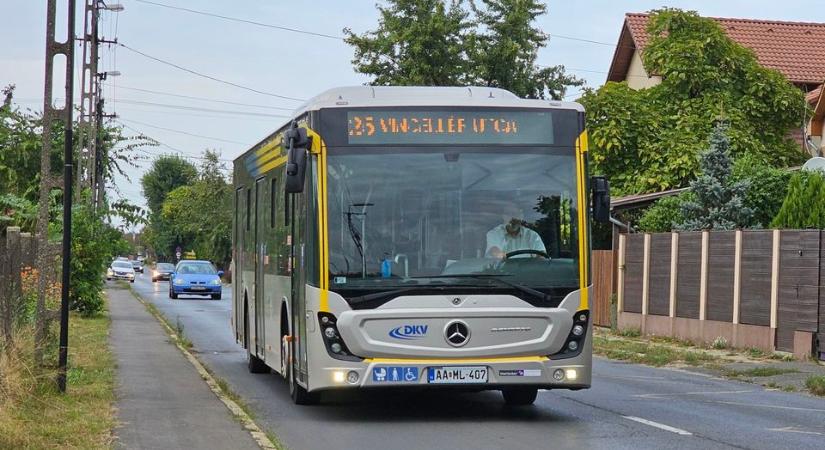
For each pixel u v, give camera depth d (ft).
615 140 143.74
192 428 42.68
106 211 124.36
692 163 138.62
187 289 193.47
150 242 440.86
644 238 104.58
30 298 64.64
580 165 47.78
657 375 71.87
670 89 150.41
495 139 47.37
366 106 46.96
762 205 111.45
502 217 46.80
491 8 200.44
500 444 41.86
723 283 90.38
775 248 82.64
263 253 62.69
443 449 40.75
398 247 46.03
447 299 45.75
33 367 48.06
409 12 195.11
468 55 196.24
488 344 45.83
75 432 40.50
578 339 46.70
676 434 44.47
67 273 50.72
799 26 195.62
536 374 46.01
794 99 149.38
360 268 45.78
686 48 148.87
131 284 284.61
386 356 45.47
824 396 60.39
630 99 147.54
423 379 45.39
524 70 201.36
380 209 46.32
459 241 46.34
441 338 45.60
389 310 45.44
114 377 60.64
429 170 46.85
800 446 41.70
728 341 88.58
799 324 79.66
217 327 118.73
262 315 63.26
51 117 50.39
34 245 76.33
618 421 48.44
